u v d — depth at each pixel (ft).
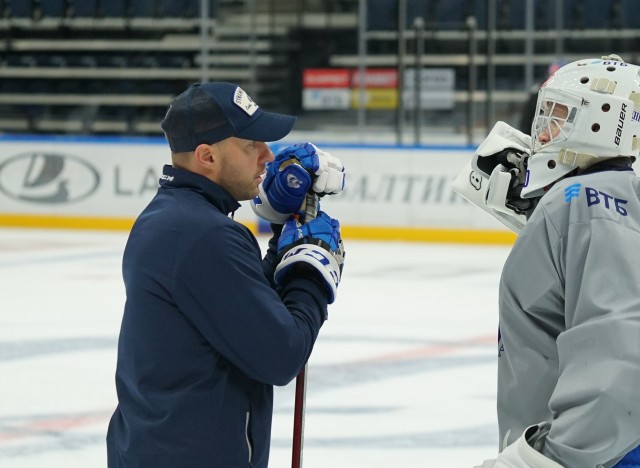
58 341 37.86
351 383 32.22
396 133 75.72
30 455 25.23
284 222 12.85
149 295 11.58
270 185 12.59
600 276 10.30
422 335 39.22
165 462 11.48
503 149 13.47
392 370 33.86
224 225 11.55
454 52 75.82
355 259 59.06
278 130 12.01
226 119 11.72
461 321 41.86
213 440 11.53
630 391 9.76
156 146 71.05
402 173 67.72
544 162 11.64
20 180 73.10
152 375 11.59
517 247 11.11
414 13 77.66
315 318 11.93
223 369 11.68
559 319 11.00
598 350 10.02
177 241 11.47
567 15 78.84
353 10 77.92
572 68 11.65
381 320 41.96
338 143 68.85
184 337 11.52
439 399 30.40
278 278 12.23
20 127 84.79
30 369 33.81
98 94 84.58
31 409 29.30
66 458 25.02
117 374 12.17
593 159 11.38
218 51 79.30
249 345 11.34
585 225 10.59
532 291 10.98
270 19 78.59
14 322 41.19
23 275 52.54
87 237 67.92
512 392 11.31
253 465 11.93
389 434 27.02
